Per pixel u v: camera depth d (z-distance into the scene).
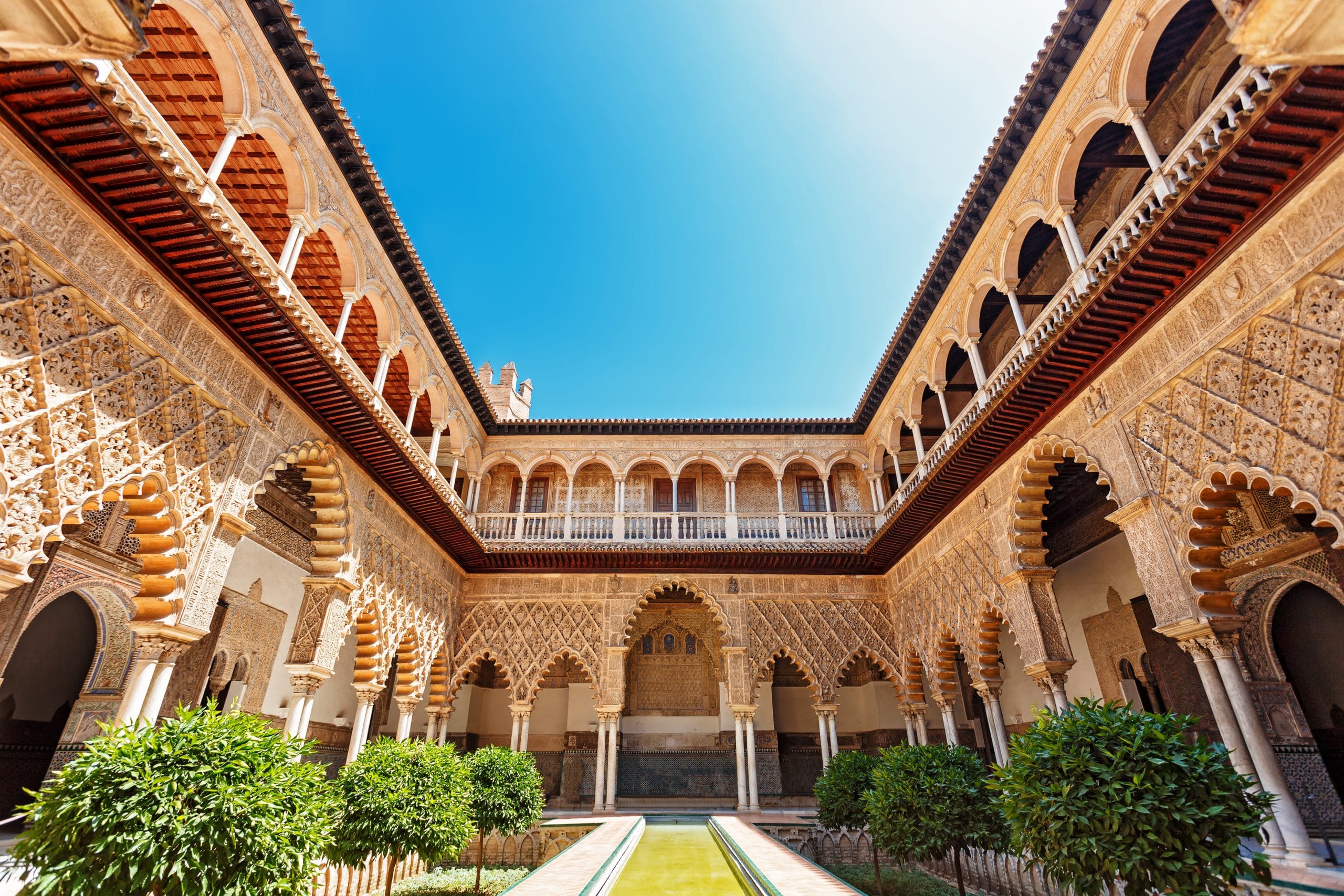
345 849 5.43
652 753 12.74
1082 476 8.70
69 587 6.51
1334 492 3.78
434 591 9.93
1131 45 5.54
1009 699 11.48
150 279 4.54
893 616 11.07
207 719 3.65
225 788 3.35
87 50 1.49
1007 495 7.43
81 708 6.96
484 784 7.36
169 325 4.72
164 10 5.18
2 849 5.76
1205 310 4.65
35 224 3.73
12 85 3.23
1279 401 4.12
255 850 3.37
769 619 11.09
